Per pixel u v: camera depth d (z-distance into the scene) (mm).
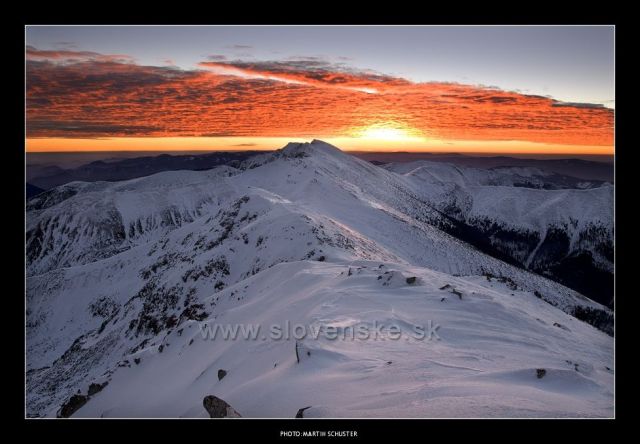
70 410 35562
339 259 72062
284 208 119062
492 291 35875
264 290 47812
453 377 14852
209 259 111250
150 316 104438
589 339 25328
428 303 25562
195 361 31719
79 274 169250
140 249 172250
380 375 15492
